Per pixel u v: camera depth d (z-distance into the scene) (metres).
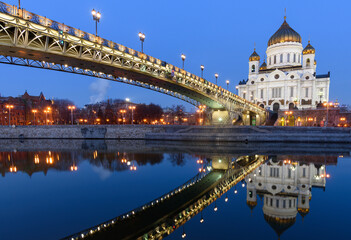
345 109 107.12
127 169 27.00
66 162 31.39
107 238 10.66
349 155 37.56
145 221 12.73
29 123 116.75
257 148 47.94
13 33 24.67
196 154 39.25
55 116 127.94
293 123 90.44
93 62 32.78
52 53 27.19
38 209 14.38
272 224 12.22
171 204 15.60
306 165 29.11
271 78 113.00
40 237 10.70
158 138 64.81
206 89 63.53
